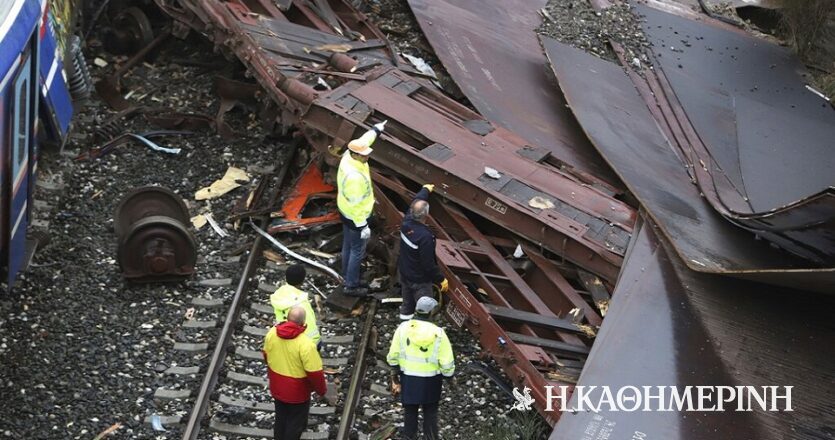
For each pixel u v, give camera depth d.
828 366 8.14
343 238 10.59
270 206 11.44
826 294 8.72
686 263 9.02
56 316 9.65
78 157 12.13
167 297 10.13
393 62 12.72
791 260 9.56
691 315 8.59
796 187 11.39
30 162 9.49
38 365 8.99
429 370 8.33
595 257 9.43
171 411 8.73
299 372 8.02
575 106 11.85
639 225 9.86
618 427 7.49
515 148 10.92
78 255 10.58
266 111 12.43
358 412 9.00
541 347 8.88
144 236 10.02
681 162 11.61
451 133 10.86
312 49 12.11
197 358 9.38
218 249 10.95
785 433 7.48
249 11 12.45
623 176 10.45
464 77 12.44
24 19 9.05
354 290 10.35
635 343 8.25
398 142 10.39
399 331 8.40
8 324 9.41
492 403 9.27
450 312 9.59
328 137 10.84
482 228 10.57
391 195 11.00
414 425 8.57
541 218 9.66
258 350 9.56
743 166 11.69
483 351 9.15
